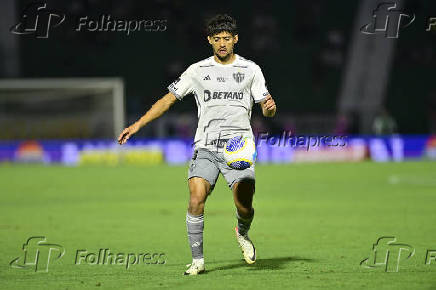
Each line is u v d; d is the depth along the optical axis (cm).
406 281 2248
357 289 2116
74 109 10856
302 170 8669
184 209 4747
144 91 12400
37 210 4712
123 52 12406
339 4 13212
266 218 4206
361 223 3906
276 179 7331
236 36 2306
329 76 13162
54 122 10838
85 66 12281
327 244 3141
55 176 7881
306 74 13138
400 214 4316
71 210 4703
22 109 10769
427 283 2217
